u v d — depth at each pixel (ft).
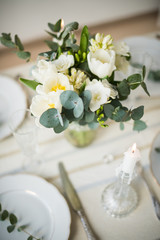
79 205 2.29
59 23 2.31
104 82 1.85
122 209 2.26
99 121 1.94
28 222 2.20
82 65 1.99
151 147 2.57
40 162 2.70
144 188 2.42
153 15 5.86
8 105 3.13
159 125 2.92
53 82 1.77
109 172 2.58
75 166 2.65
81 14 5.39
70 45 2.14
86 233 2.11
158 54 3.43
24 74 3.43
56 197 2.30
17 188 2.40
